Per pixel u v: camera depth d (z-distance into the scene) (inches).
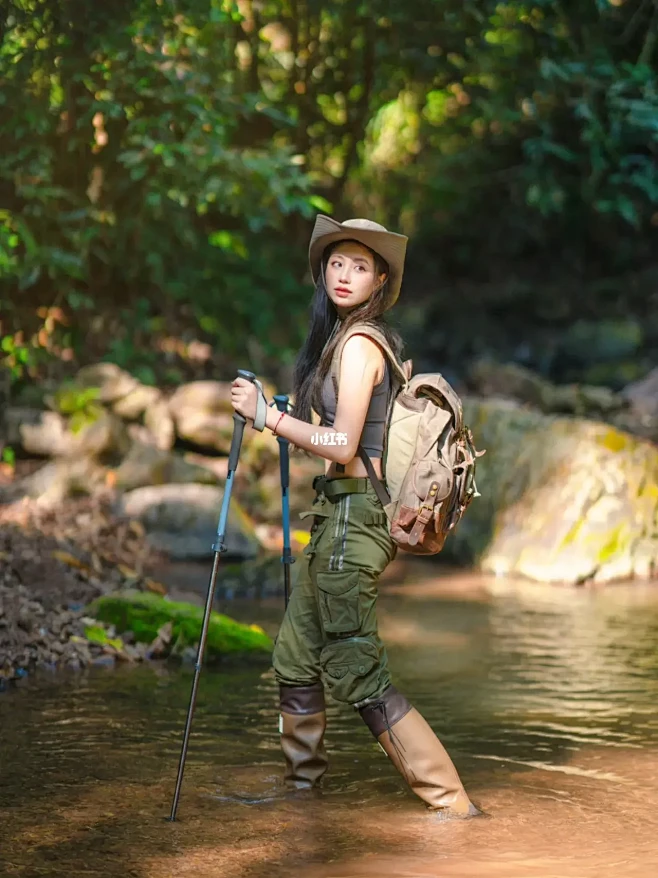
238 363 494.9
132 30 358.9
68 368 439.2
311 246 158.1
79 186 426.3
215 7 400.2
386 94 577.9
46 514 343.6
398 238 152.9
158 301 495.8
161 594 285.7
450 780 154.8
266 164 409.1
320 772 165.0
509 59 530.3
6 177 393.7
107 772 169.3
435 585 330.0
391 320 161.8
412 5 492.4
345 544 153.5
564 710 204.7
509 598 310.8
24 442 377.1
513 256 720.3
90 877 131.3
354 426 151.3
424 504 150.4
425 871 134.2
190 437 394.9
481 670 232.4
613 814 154.9
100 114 395.5
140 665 234.2
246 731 191.2
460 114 642.2
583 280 701.3
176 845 141.7
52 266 412.5
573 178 631.2
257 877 131.8
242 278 518.3
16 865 134.6
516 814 154.7
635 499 350.6
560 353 624.7
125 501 354.6
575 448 355.3
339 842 143.5
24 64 357.7
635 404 525.3
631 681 223.9
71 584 268.7
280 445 174.1
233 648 240.1
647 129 511.8
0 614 234.8
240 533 348.2
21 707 202.2
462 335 649.0
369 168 680.4
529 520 351.3
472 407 386.3
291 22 537.6
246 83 520.4
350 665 153.6
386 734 155.0
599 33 514.0
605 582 337.4
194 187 409.1
